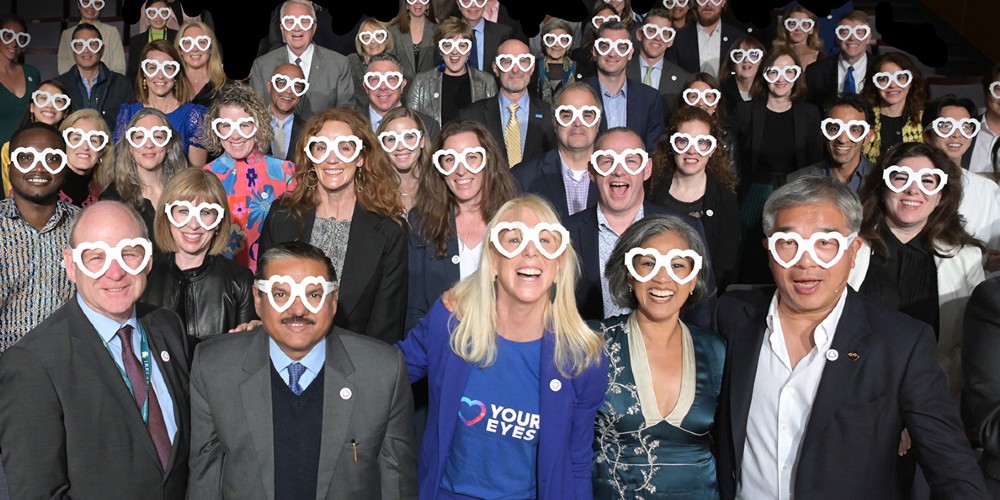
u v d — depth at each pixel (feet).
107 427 8.16
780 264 8.45
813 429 8.36
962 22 30.42
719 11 23.49
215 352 8.64
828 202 8.41
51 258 11.47
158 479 8.41
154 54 17.87
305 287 8.37
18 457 7.84
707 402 9.06
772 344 8.72
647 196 15.84
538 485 8.91
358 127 12.08
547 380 8.84
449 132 12.64
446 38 19.38
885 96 18.65
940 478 8.00
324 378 8.59
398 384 8.79
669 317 9.11
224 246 11.93
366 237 12.05
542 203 9.05
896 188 11.30
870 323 8.52
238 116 15.11
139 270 8.52
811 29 23.22
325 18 23.34
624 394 9.06
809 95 22.48
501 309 9.06
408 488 8.86
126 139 14.23
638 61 21.76
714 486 9.11
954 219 11.47
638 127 18.97
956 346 11.71
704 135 15.25
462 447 9.09
